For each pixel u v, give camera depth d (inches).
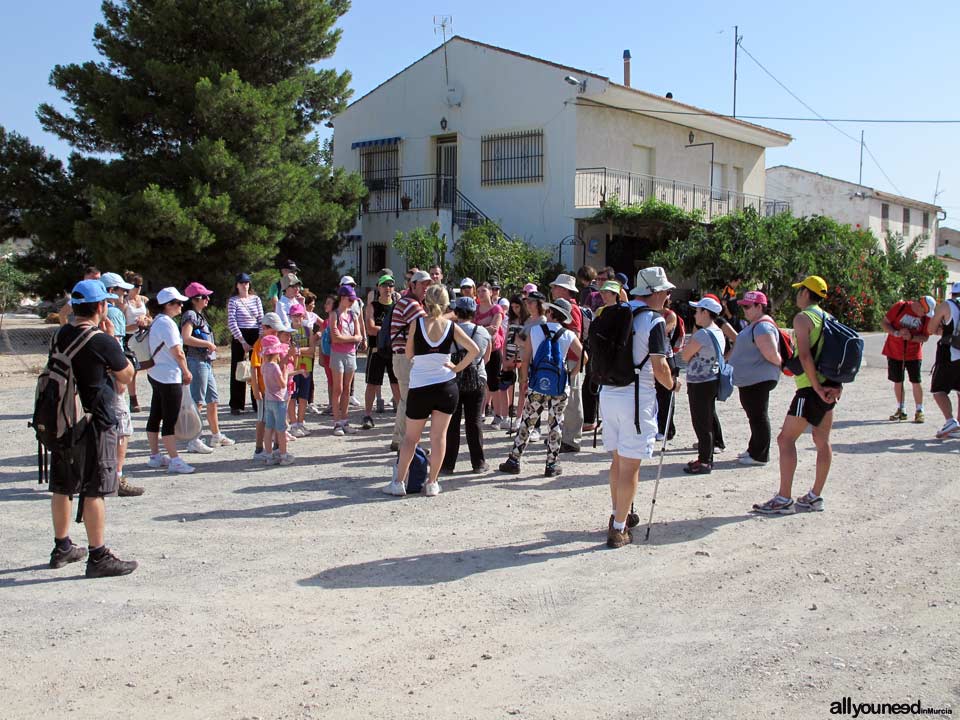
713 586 207.3
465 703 151.1
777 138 1254.9
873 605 195.3
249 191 827.4
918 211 1866.4
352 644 175.0
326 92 976.3
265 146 839.7
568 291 356.2
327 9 919.7
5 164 848.3
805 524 257.9
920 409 434.6
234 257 834.8
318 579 212.2
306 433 400.5
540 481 312.8
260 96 826.2
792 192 1726.1
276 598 199.8
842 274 1083.3
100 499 212.1
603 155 991.6
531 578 212.8
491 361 415.2
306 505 279.0
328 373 428.8
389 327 362.0
